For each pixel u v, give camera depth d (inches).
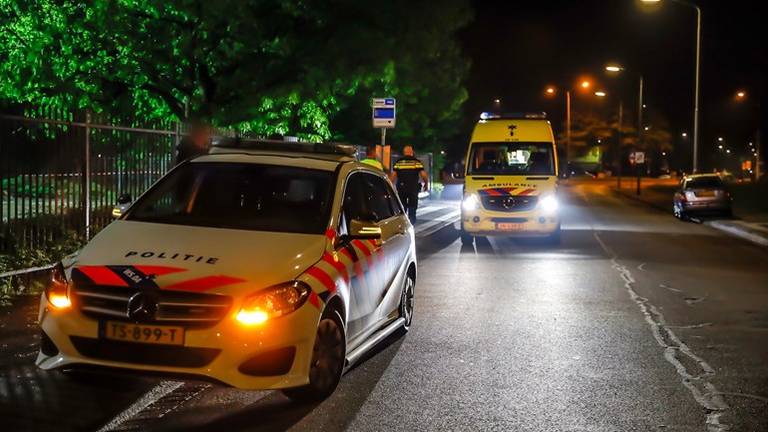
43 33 670.5
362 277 288.5
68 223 455.8
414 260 370.3
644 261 652.1
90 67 697.0
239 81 725.3
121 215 283.3
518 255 685.3
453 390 272.1
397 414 245.3
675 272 586.2
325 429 230.4
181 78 727.7
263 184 291.4
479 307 432.1
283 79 735.7
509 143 782.5
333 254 265.6
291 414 243.1
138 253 244.4
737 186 2178.9
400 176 825.5
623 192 2250.2
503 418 243.1
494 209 759.7
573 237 870.4
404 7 753.6
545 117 805.9
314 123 868.0
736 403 260.8
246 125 773.9
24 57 682.2
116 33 669.9
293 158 303.6
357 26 733.3
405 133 1615.4
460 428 233.6
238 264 239.6
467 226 764.6
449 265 615.2
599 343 346.6
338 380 261.7
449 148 2709.2
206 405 249.9
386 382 281.0
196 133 573.9
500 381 284.0
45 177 437.7
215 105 728.3
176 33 692.1
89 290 233.6
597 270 590.6
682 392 272.5
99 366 230.7
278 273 238.8
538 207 757.9
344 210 292.0
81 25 669.3
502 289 495.5
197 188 294.2
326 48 726.5
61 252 437.1
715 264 639.1
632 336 361.4
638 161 2081.7
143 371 227.8
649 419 243.9
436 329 372.5
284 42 713.6
